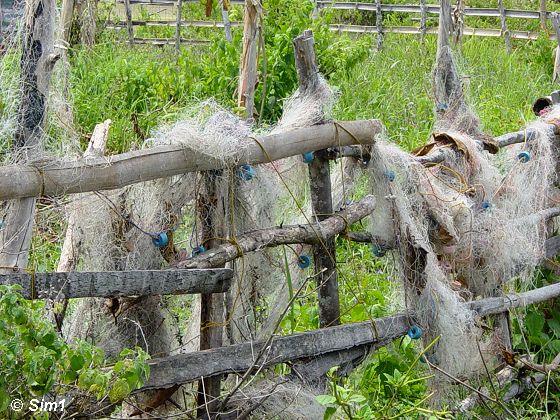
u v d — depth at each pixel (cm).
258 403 414
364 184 511
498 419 501
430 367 491
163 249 419
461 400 532
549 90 1280
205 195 418
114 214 409
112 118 927
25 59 419
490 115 1000
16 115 416
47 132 429
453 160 556
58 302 364
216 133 406
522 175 603
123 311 410
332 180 511
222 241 420
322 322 486
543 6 1794
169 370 387
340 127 468
